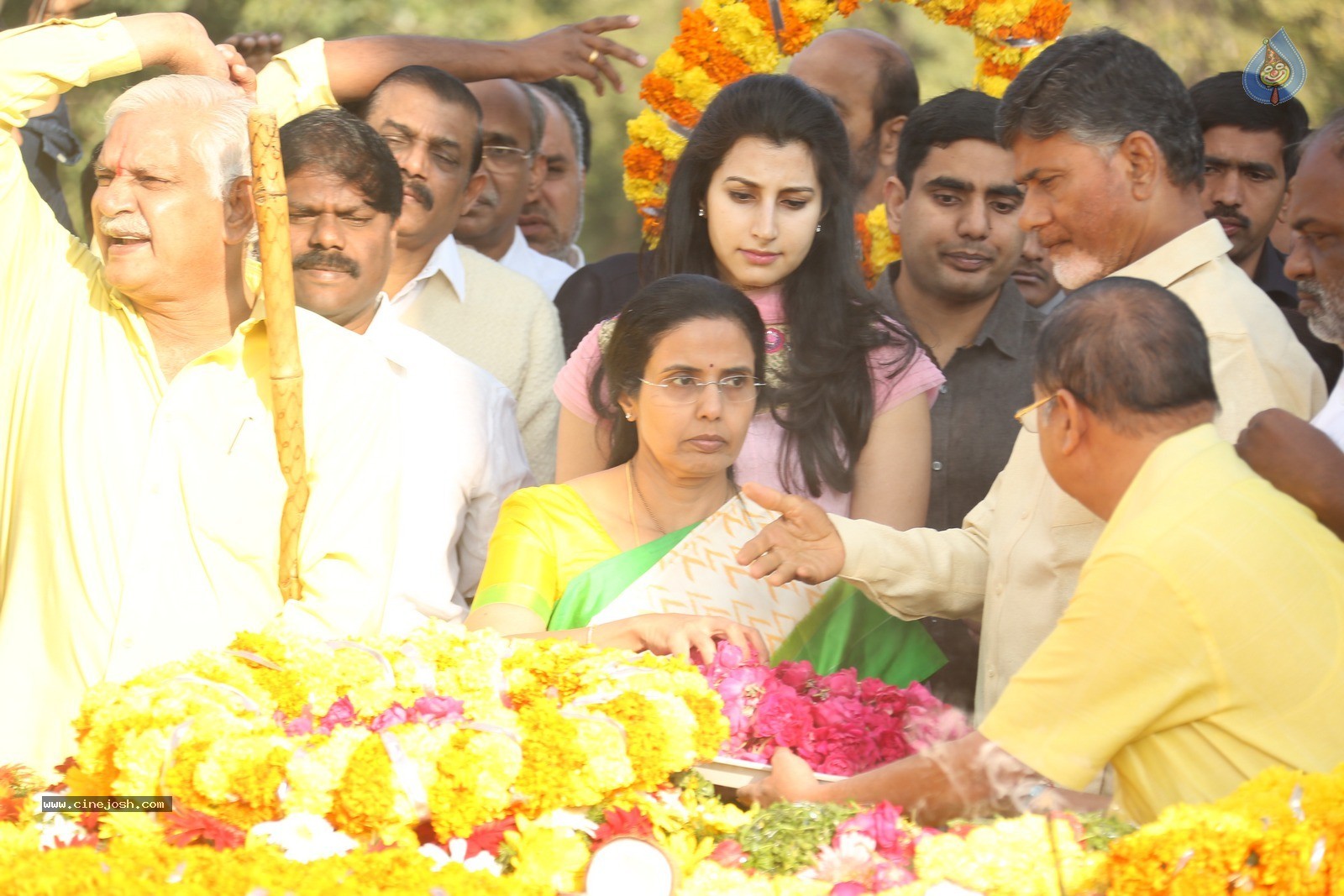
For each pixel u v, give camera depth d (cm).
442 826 509
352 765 510
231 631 666
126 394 676
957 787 541
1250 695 516
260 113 645
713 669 660
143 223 655
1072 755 525
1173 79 708
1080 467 562
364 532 683
